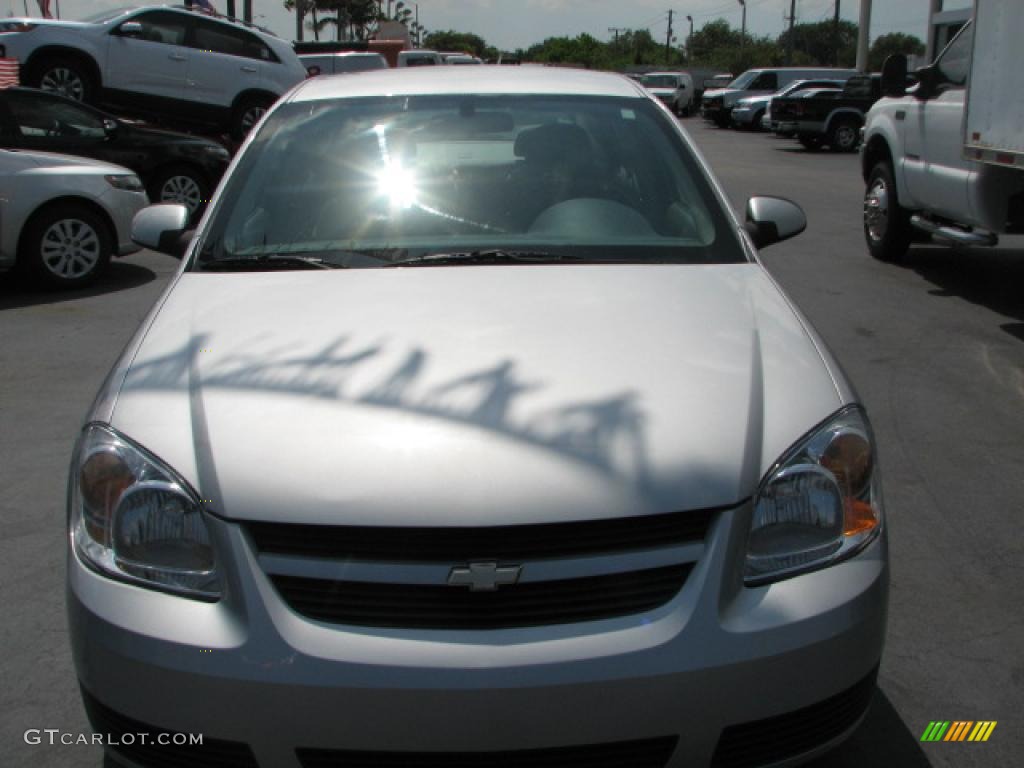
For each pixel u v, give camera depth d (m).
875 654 2.36
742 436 2.34
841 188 16.03
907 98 8.98
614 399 2.41
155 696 2.19
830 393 2.55
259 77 15.09
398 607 2.16
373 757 2.15
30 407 5.78
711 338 2.71
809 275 9.14
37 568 3.89
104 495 2.35
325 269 3.19
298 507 2.19
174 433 2.38
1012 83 6.61
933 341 6.97
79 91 13.62
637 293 2.98
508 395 2.41
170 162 11.52
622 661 2.12
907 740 2.88
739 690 2.17
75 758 2.83
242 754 2.18
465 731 2.11
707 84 47.19
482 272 3.12
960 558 3.94
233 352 2.64
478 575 2.14
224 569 2.21
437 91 3.99
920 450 5.04
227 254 3.36
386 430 2.31
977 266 9.56
